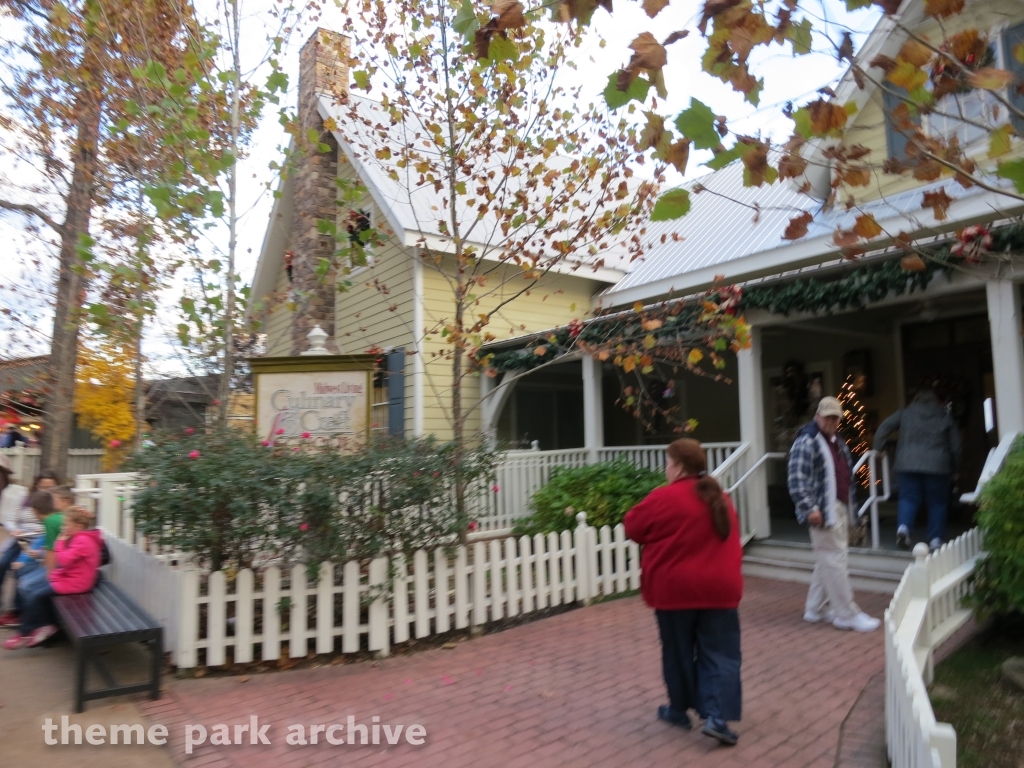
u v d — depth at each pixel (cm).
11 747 411
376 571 588
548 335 1089
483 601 652
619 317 877
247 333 898
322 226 870
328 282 1118
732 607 412
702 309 789
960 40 379
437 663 568
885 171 421
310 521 579
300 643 564
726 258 1116
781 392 1288
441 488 627
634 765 385
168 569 579
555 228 811
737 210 1298
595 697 484
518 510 1144
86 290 1134
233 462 566
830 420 642
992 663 529
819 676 514
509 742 416
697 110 353
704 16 363
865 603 709
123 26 887
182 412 1287
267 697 495
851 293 748
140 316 790
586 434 1146
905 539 759
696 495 418
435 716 457
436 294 1251
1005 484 548
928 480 754
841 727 428
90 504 896
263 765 390
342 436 671
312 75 1198
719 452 930
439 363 1255
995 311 666
